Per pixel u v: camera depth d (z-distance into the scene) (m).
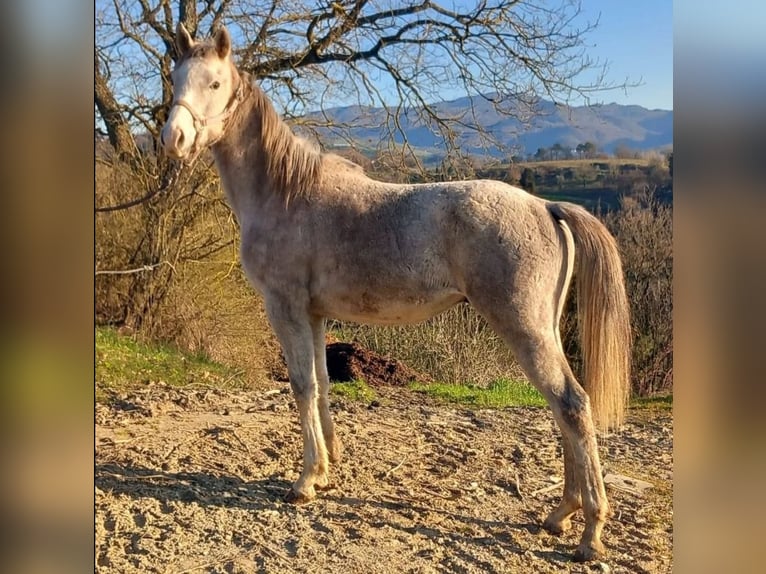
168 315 8.57
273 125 3.40
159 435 4.40
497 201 2.97
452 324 8.39
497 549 2.97
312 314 3.50
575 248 3.01
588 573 2.78
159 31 8.09
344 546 2.95
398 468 4.01
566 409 2.83
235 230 8.82
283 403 5.47
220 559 2.80
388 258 3.10
